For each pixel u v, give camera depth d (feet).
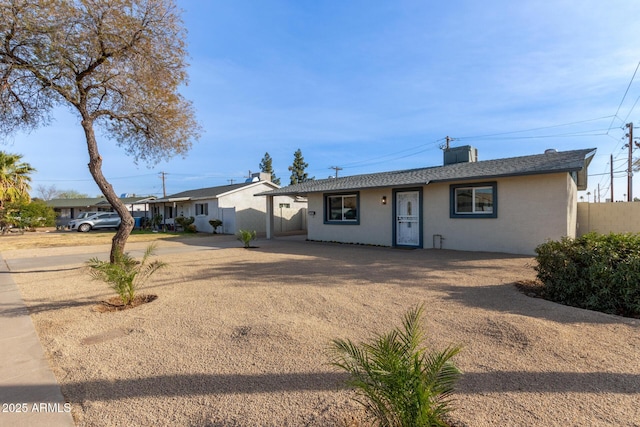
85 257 39.32
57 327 14.75
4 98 25.91
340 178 59.41
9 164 83.15
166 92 29.45
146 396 9.05
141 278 24.03
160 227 96.63
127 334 13.67
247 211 79.66
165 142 32.94
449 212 37.99
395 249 40.01
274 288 20.48
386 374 6.66
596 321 13.32
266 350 11.56
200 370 10.36
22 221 84.43
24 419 8.18
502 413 7.74
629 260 14.32
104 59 26.25
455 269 25.35
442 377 6.93
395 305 16.30
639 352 10.63
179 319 15.25
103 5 24.32
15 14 21.65
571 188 33.60
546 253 17.26
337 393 8.81
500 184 34.19
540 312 14.56
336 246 44.73
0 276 28.07
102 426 7.88
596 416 7.55
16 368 10.91
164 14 26.96
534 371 9.59
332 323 14.05
